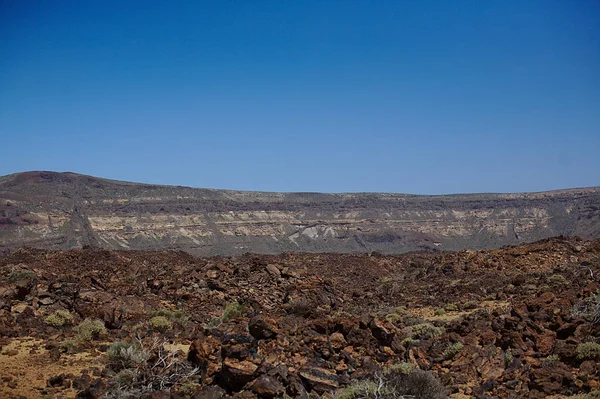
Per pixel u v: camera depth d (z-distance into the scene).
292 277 38.56
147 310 29.17
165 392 15.67
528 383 17.00
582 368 17.27
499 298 32.34
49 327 23.20
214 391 15.73
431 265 47.91
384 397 15.35
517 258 44.44
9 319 24.20
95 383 16.17
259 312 29.25
